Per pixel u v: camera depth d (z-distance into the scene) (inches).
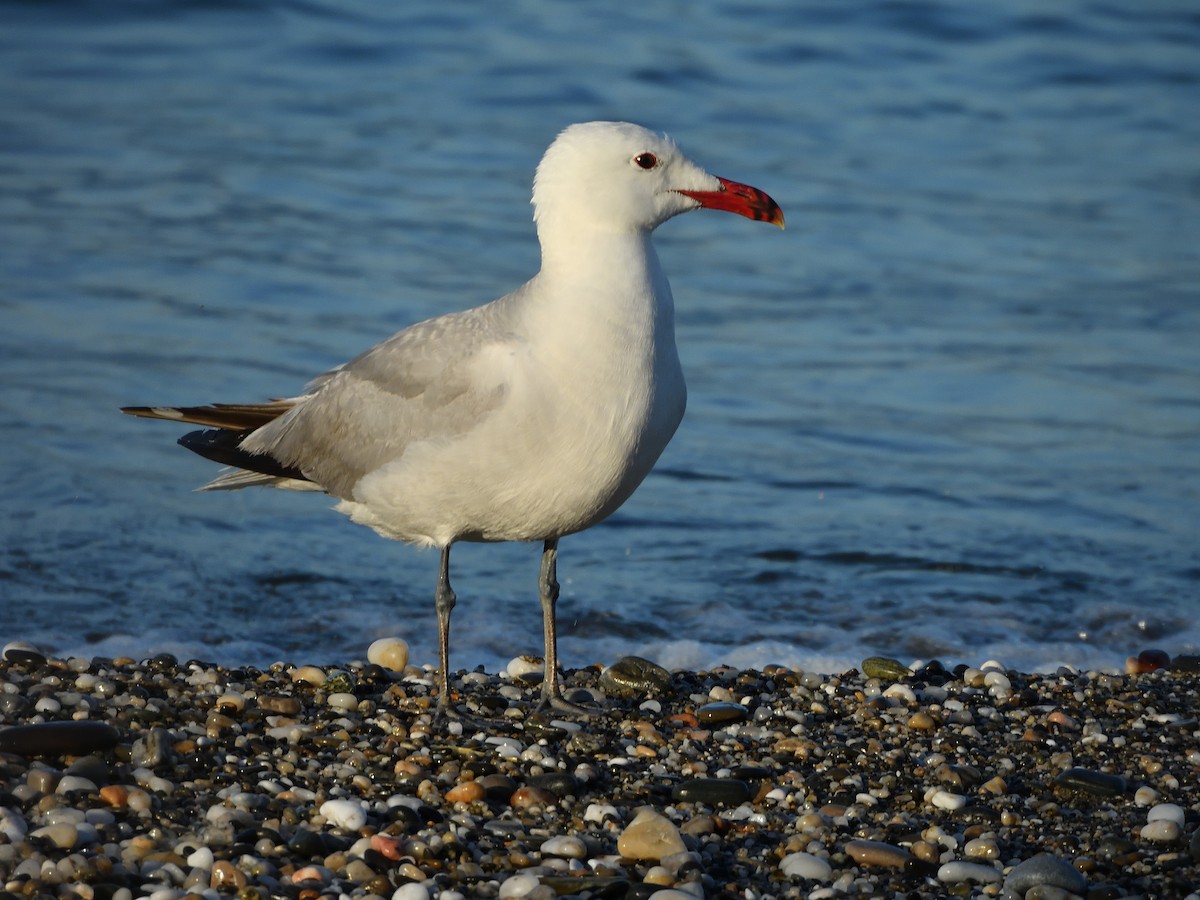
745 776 369.1
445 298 833.5
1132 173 1136.2
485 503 378.0
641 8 1440.7
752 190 374.6
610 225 367.2
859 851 329.4
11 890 297.9
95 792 337.7
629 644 518.6
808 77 1310.3
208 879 307.9
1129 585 569.3
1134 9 1456.7
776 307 868.6
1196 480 666.2
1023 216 1032.8
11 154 1050.7
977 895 317.4
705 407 733.9
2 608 518.6
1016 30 1413.6
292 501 633.6
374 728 390.0
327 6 1373.0
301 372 732.7
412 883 307.1
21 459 636.1
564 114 1194.0
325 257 893.8
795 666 493.7
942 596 559.2
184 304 813.9
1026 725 411.8
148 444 666.2
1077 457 689.6
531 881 309.9
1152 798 361.7
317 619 531.2
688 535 609.6
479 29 1363.2
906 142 1182.9
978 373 785.6
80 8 1331.2
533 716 399.9
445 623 396.2
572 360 361.7
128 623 516.1
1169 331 844.6
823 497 645.3
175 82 1230.3
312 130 1143.6
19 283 829.8
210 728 376.5
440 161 1088.2
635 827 330.3
